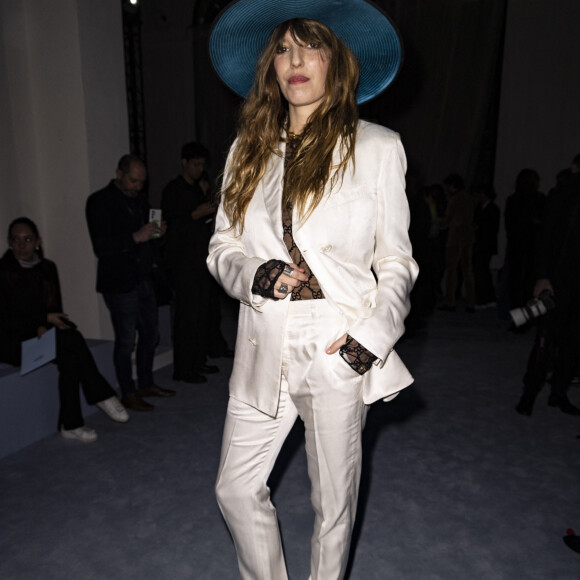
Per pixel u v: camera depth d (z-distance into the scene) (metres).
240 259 1.25
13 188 3.80
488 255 6.84
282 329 1.23
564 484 2.50
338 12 1.34
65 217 3.92
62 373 2.86
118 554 1.98
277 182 1.28
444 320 6.10
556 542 2.06
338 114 1.27
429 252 6.40
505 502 2.34
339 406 1.23
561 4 7.65
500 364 4.48
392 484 2.49
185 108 9.45
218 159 9.38
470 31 7.96
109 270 3.16
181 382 3.92
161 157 9.73
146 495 2.39
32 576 1.86
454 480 2.53
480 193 6.88
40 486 2.46
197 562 1.94
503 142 8.15
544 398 3.64
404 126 8.43
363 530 2.13
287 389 1.30
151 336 3.51
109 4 3.88
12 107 3.79
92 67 3.78
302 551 2.00
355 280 1.24
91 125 3.81
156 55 9.40
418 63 8.24
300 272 1.15
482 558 1.96
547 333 3.19
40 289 2.90
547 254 3.12
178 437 3.00
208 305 4.38
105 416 3.28
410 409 3.43
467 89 8.11
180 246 3.77
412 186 5.05
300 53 1.24
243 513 1.32
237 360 1.34
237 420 1.33
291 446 2.86
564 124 7.92
